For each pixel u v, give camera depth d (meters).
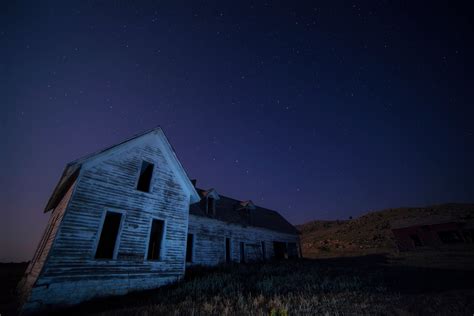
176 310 6.11
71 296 7.56
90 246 8.43
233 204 24.09
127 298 8.24
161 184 11.64
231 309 6.25
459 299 7.00
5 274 16.14
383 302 6.94
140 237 9.97
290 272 13.78
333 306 6.57
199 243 16.28
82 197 8.73
